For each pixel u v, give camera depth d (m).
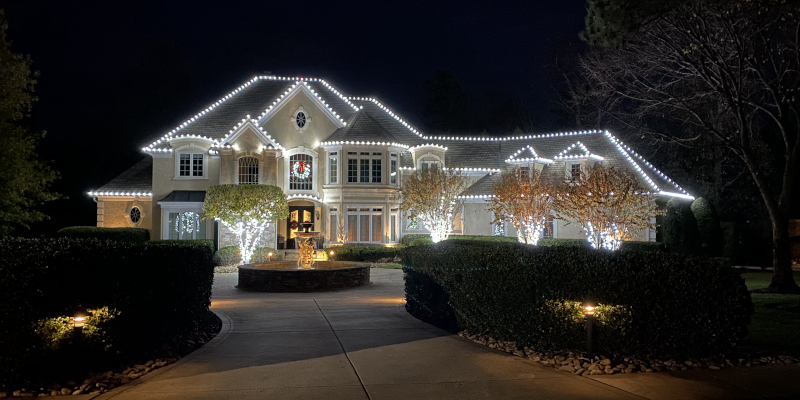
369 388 7.95
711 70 19.88
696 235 30.08
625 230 22.62
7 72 24.17
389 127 41.16
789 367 9.22
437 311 13.52
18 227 42.91
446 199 32.75
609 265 9.38
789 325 13.22
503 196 28.91
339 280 20.84
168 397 7.52
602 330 9.38
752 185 40.47
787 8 16.42
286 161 36.72
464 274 11.91
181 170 36.22
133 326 9.24
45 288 7.76
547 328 9.87
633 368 8.91
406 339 11.30
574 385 8.13
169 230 34.88
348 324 13.04
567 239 31.11
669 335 9.27
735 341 9.37
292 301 17.33
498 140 41.47
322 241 36.53
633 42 19.97
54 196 27.56
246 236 31.55
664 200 37.22
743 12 17.03
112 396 7.55
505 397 7.59
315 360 9.55
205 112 38.34
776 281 19.88
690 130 27.34
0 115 24.44
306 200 36.94
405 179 38.47
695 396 7.68
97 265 8.38
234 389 7.88
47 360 7.84
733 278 9.39
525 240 28.83
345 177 36.31
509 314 10.60
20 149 25.31
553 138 39.91
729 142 20.58
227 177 35.19
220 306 16.19
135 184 36.47
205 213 31.70
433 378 8.46
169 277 10.22
